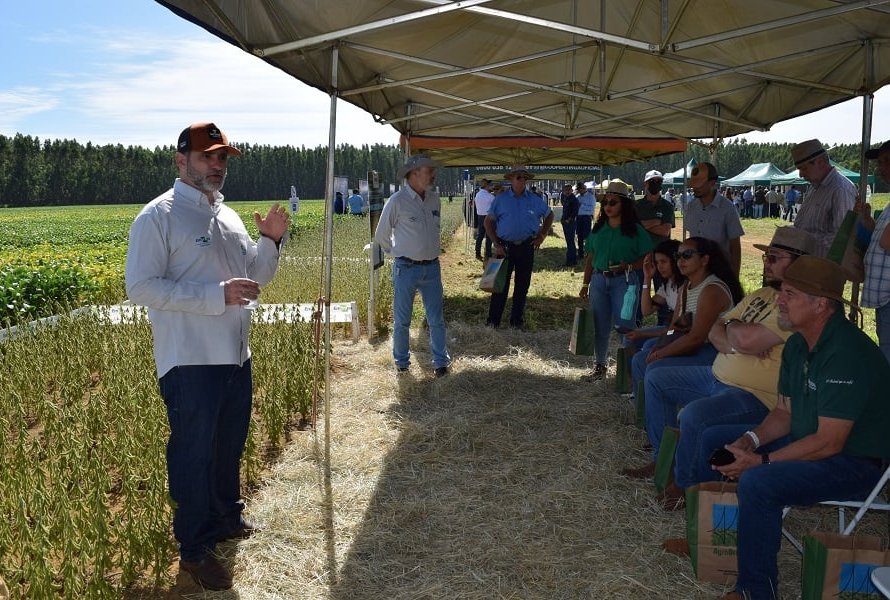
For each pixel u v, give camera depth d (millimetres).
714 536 3650
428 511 4586
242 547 4125
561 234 31344
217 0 3785
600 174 18766
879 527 4398
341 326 9766
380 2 4859
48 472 4992
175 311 3604
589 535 4270
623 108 8625
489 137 11570
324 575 3848
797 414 3479
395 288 7660
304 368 6629
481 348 8969
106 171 119062
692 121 9141
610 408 6613
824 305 3291
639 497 4762
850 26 5676
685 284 5590
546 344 9312
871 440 3277
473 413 6496
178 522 3725
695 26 5867
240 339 3873
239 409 4000
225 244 3830
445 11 4473
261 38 4461
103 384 6543
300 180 131375
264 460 5523
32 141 116688
